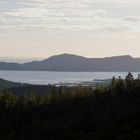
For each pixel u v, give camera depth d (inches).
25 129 2372.0
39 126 2299.5
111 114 2448.3
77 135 2089.1
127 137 1701.5
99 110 2679.6
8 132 2534.5
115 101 2743.6
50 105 3125.0
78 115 2667.3
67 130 2202.3
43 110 3011.8
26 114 2960.1
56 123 2411.4
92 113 2615.7
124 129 1895.9
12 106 3110.2
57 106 3073.3
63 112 2940.5
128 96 2822.3
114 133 1860.2
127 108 2488.9
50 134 2182.6
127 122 2143.2
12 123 2819.9
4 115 2982.3
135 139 1651.1
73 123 2418.8
